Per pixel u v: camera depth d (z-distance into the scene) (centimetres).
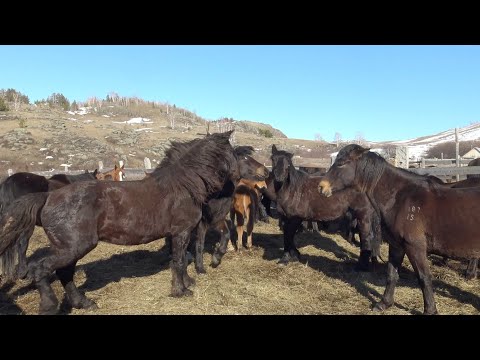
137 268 638
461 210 391
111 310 456
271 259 690
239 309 459
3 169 2838
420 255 416
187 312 450
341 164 467
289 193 644
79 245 416
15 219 403
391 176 445
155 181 484
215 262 644
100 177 1315
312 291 521
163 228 478
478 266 604
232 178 571
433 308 426
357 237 917
